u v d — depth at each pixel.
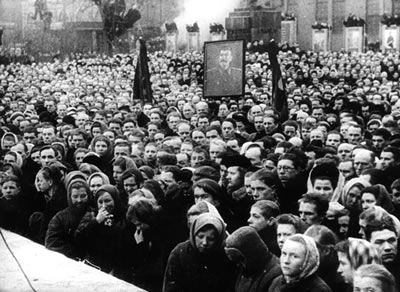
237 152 14.28
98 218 9.95
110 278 8.74
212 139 16.59
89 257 10.04
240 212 10.58
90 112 27.28
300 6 64.50
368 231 7.89
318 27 60.00
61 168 13.20
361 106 25.33
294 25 62.06
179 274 8.01
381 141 15.54
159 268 9.72
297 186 11.23
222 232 7.83
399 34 55.25
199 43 62.34
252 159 13.52
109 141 15.40
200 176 11.33
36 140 19.14
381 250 7.77
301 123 21.05
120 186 11.59
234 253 7.30
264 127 19.50
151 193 10.23
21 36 63.41
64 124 22.17
